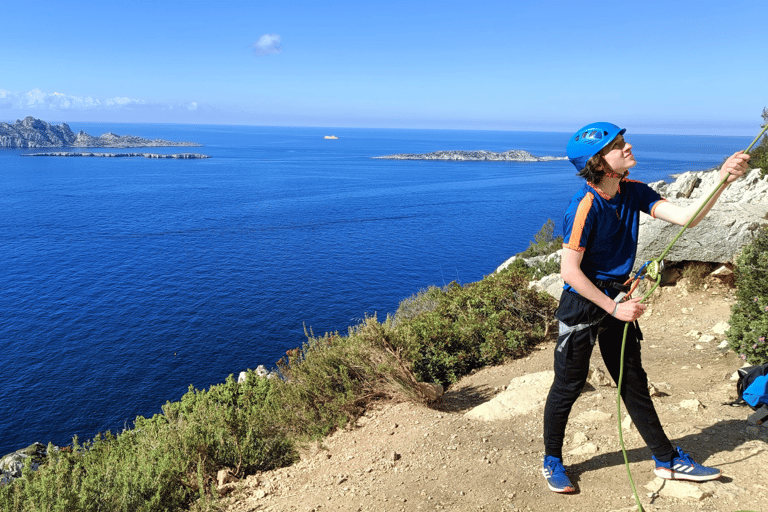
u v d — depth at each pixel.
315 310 68.25
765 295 4.32
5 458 14.39
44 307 71.44
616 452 3.16
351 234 116.31
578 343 2.54
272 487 3.71
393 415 4.57
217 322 64.56
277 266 90.38
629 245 2.41
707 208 2.19
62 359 55.34
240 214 145.62
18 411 45.03
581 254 2.36
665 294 7.07
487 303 6.95
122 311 69.44
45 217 140.12
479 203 161.38
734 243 6.53
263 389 6.18
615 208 2.33
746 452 2.79
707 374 4.38
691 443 3.04
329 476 3.67
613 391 4.27
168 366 53.28
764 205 7.35
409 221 131.62
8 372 52.38
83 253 101.56
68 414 44.84
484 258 94.31
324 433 4.55
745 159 2.06
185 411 6.21
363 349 5.23
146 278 84.38
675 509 2.44
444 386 5.77
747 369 3.21
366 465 3.67
